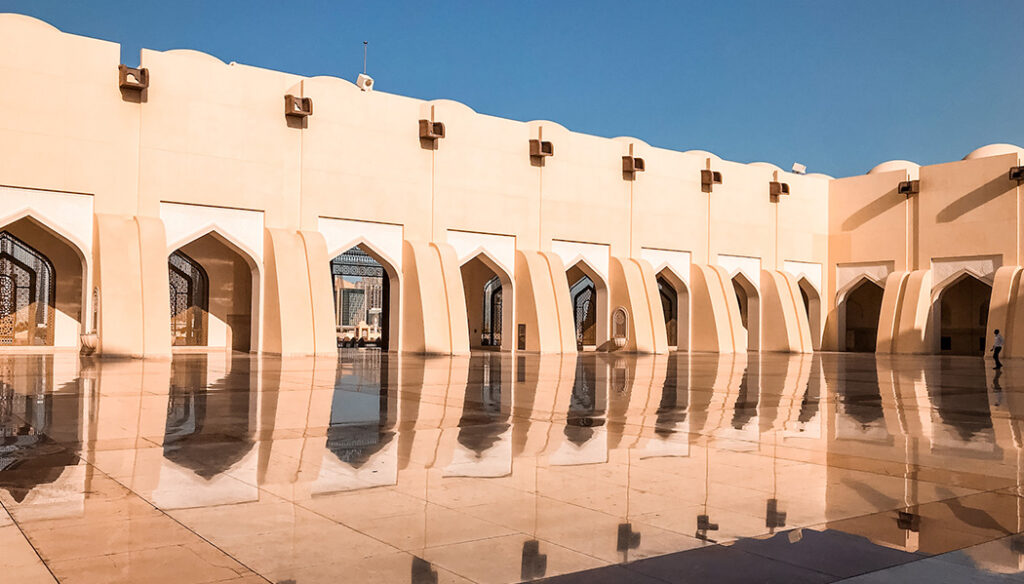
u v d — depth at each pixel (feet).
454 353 60.29
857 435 20.18
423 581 8.97
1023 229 72.69
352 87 61.67
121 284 49.49
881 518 11.84
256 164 57.00
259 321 57.06
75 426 20.02
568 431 20.21
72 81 50.60
